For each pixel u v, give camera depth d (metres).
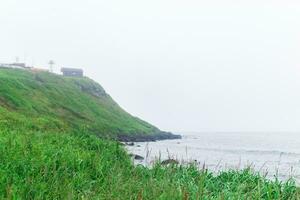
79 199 12.98
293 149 175.12
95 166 19.16
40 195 12.45
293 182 17.98
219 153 123.31
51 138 26.81
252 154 129.12
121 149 27.75
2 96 107.25
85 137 30.62
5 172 14.44
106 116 177.88
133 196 13.22
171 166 20.34
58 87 182.62
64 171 16.50
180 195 13.48
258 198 14.74
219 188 18.42
